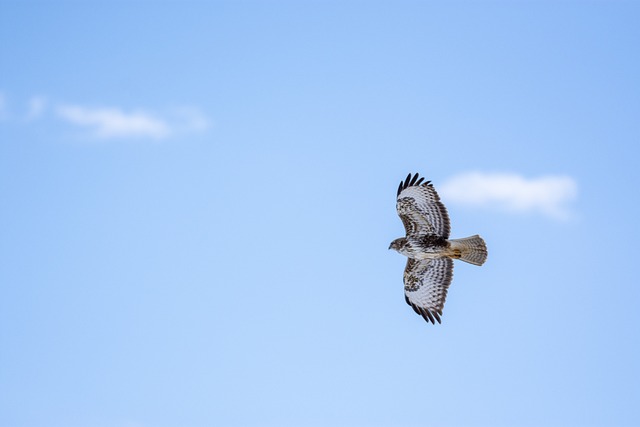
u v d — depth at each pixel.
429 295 20.61
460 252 18.94
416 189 18.92
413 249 19.14
